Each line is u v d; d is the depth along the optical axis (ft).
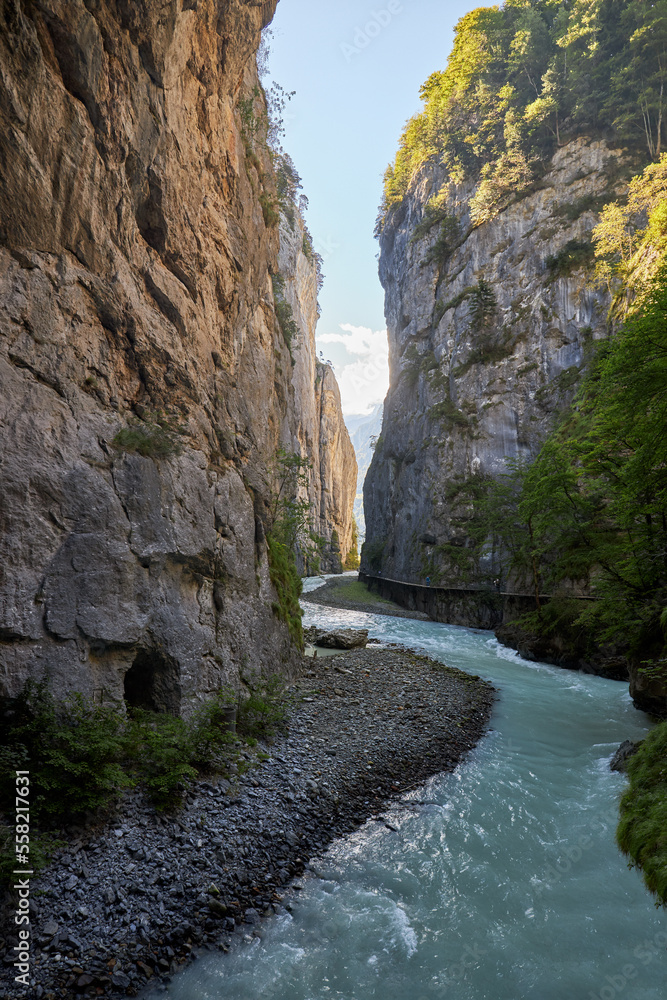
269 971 21.89
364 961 22.66
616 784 40.11
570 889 27.81
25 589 29.14
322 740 43.14
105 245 37.86
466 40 224.53
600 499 82.84
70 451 32.94
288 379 114.42
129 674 36.91
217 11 52.54
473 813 35.81
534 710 59.41
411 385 219.82
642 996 20.90
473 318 177.88
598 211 163.12
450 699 59.11
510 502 126.93
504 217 187.62
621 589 63.67
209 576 43.11
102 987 19.98
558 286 157.79
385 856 30.58
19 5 30.76
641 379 48.19
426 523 168.86
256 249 67.56
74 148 34.60
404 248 257.75
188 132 47.67
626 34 181.98
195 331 47.70
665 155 141.69
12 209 31.53
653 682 56.80
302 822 32.04
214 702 37.68
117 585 34.01
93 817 26.96
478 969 22.36
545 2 218.38
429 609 155.12
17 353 31.09
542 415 150.30
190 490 41.60
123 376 39.50
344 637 87.40
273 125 82.12
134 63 39.55
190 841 27.68
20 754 26.18
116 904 23.31
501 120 204.13
